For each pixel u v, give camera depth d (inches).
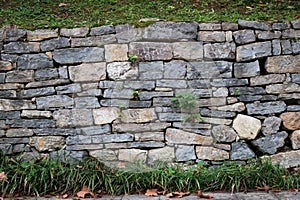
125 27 131.6
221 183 119.8
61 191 118.6
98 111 130.5
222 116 131.3
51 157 131.2
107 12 160.2
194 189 118.7
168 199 112.7
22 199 113.3
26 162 127.7
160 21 132.1
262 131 132.6
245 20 135.0
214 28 133.3
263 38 133.7
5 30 133.0
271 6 161.5
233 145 131.3
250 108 132.2
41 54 132.7
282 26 134.6
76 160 130.1
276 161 131.6
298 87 132.8
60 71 132.1
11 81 132.4
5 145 131.9
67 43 132.4
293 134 132.6
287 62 133.3
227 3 166.4
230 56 132.9
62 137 131.7
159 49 129.3
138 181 119.6
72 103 131.5
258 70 132.9
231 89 131.9
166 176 120.3
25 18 153.2
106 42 131.0
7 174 119.0
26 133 132.0
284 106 132.7
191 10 159.8
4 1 168.6
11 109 132.3
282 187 120.6
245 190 118.4
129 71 129.8
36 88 132.6
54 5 165.9
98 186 119.4
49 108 132.1
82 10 161.8
